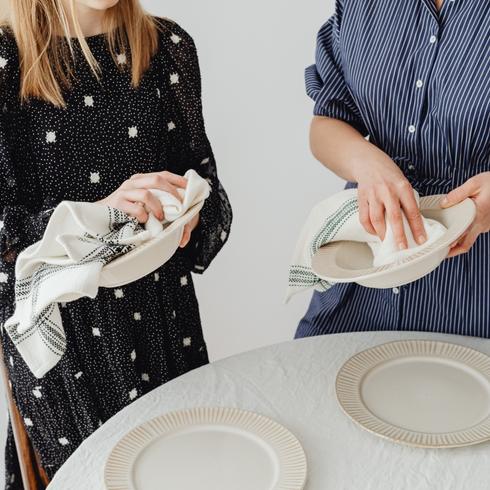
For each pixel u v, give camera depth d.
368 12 1.37
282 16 2.21
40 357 1.21
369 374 1.26
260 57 2.27
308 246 1.27
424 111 1.33
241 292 2.55
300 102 2.31
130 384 1.52
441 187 1.35
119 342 1.49
